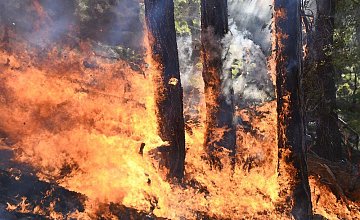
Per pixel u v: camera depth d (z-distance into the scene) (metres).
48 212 5.39
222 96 7.24
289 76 5.90
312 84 8.34
